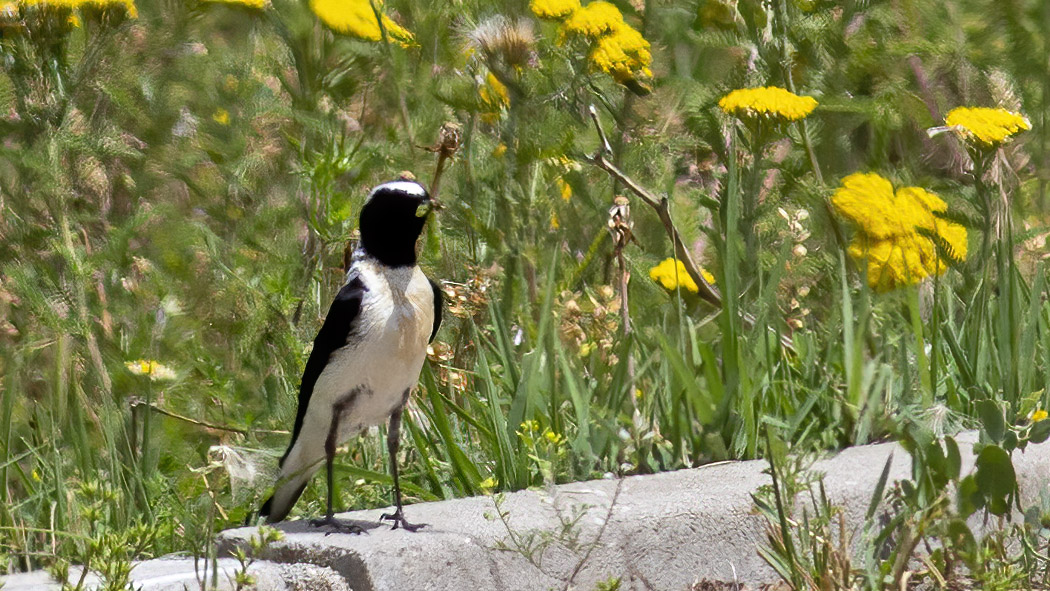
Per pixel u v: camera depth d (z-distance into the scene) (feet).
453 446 30.12
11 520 28.55
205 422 33.88
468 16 41.06
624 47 36.94
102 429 32.17
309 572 24.95
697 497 27.50
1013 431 28.12
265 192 41.06
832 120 40.70
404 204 26.55
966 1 45.34
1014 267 34.83
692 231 38.70
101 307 34.99
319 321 35.76
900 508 27.94
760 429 31.12
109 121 40.37
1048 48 45.19
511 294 35.83
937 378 33.12
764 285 35.94
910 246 33.73
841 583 24.61
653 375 33.86
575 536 25.36
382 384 27.04
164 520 29.25
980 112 32.07
